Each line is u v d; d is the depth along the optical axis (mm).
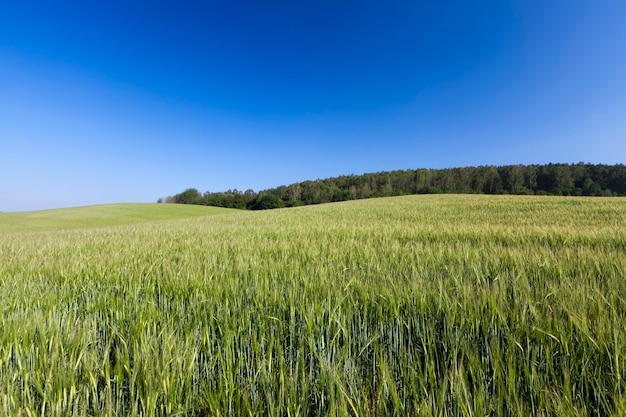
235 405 1295
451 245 4816
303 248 4797
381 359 1362
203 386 1353
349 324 1815
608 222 10609
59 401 1209
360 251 4324
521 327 1595
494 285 2178
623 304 1844
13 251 5621
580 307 1708
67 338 1664
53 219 32844
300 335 1693
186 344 1546
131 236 8430
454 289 2268
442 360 1530
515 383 1296
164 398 1305
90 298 2551
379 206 26766
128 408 1329
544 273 2787
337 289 2324
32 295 2518
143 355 1459
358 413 1179
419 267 3098
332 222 13172
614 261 2977
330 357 1563
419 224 10383
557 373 1412
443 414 1150
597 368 1333
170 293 2543
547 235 5891
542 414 1107
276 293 2225
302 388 1294
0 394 1269
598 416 1201
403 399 1259
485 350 1598
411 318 1868
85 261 4102
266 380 1356
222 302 2254
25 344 1579
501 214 16047
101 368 1479
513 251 3791
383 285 2354
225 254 4277
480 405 1120
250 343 1722
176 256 4500
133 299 2379
